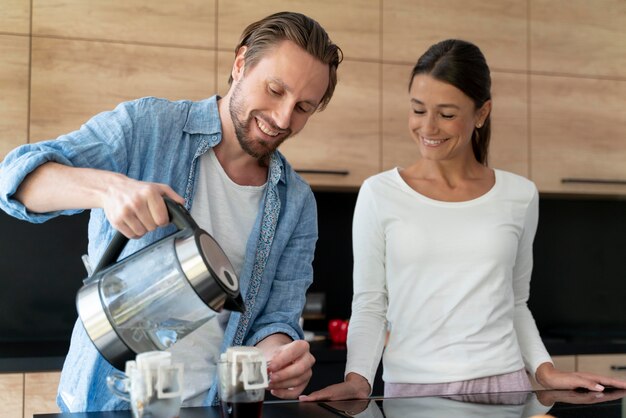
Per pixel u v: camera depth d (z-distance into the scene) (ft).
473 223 5.84
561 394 4.49
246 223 4.89
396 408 3.98
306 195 5.16
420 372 5.65
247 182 4.93
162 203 3.54
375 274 5.94
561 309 12.50
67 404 4.48
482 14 10.86
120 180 3.66
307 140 10.23
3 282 10.52
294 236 5.16
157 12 9.72
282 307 5.02
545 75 11.12
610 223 12.68
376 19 10.47
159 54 9.72
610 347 10.44
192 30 9.82
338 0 10.35
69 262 10.75
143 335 3.56
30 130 9.32
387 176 6.15
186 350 4.61
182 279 3.42
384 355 5.92
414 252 5.78
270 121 4.41
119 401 4.29
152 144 4.53
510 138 10.98
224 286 3.45
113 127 4.38
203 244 3.47
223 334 4.75
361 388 4.80
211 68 9.87
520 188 6.16
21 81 9.30
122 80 9.59
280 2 10.14
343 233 11.68
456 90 5.79
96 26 9.52
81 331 4.50
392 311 5.88
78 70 9.46
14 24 9.30
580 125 11.25
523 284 6.26
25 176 3.80
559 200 12.54
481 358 5.61
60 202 3.74
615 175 11.38
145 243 4.44
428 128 5.90
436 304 5.72
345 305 11.63
